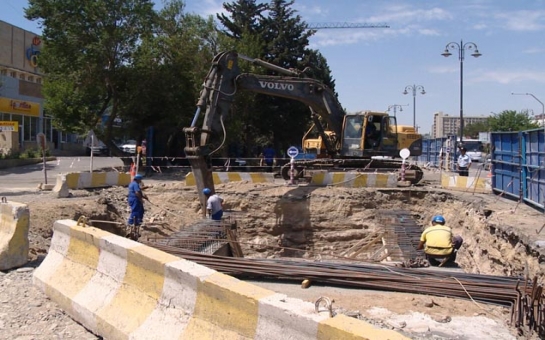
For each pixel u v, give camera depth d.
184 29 32.91
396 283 8.83
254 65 34.34
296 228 18.92
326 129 24.91
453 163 29.11
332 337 3.67
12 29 45.78
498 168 19.22
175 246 12.68
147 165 28.98
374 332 3.54
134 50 29.91
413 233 15.07
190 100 31.67
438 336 6.66
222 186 20.77
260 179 23.28
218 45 32.94
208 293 4.80
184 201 19.47
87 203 16.42
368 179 20.94
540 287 7.14
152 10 29.94
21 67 47.38
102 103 32.50
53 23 28.30
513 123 69.75
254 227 18.97
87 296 6.25
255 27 43.28
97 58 28.83
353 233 18.56
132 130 32.59
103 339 5.76
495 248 12.67
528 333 6.87
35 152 38.75
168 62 31.52
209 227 14.17
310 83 20.08
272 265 9.65
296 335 3.94
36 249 9.96
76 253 6.97
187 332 4.86
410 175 21.11
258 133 41.84
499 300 8.15
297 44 42.84
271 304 4.20
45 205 15.22
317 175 20.78
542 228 11.30
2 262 8.25
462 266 14.66
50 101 31.55
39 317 6.43
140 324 5.33
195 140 16.33
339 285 9.09
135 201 14.53
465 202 17.58
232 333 4.48
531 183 15.45
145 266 5.64
